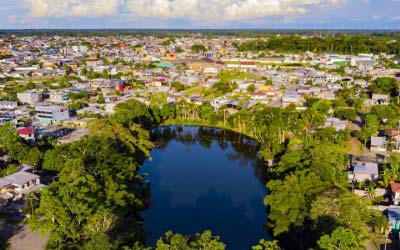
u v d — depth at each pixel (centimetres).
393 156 14862
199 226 11444
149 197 13362
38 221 8988
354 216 9069
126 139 15688
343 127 18875
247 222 11694
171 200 13150
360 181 13000
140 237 9538
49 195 9394
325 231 8781
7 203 11788
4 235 10138
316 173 11394
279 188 10644
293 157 12975
